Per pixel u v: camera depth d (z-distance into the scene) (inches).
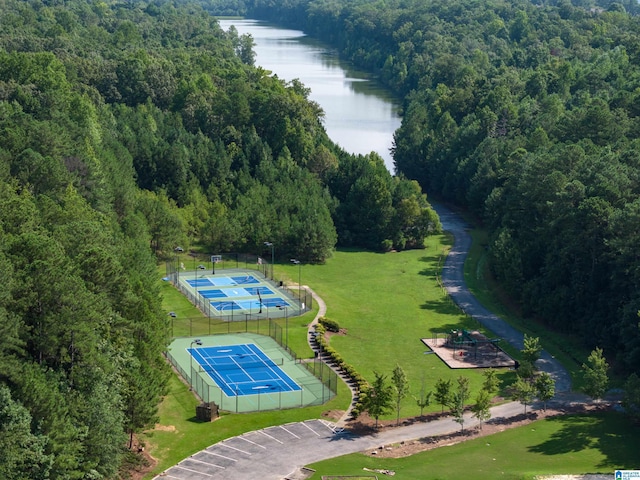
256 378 6402.6
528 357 6392.7
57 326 4503.0
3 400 3981.3
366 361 6791.3
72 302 4574.3
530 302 7785.4
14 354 4352.9
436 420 5762.8
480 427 5639.8
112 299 5408.5
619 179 7770.7
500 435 5502.0
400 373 5698.8
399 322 7677.2
